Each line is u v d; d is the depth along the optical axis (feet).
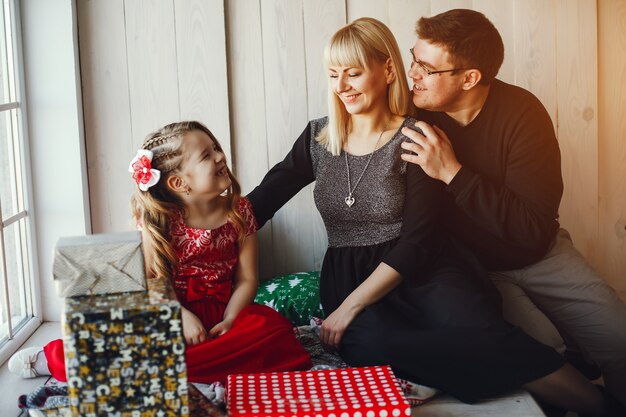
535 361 7.32
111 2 9.84
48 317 9.96
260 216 8.48
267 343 7.54
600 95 9.96
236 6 9.92
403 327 7.51
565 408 7.69
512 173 8.24
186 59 9.92
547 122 8.42
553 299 8.77
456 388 7.32
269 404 6.07
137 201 7.89
